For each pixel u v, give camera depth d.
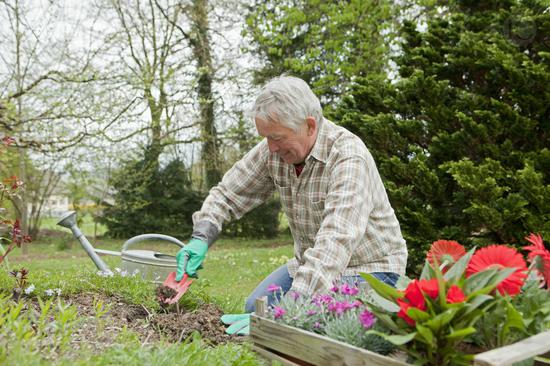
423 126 5.45
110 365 1.63
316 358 1.58
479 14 5.68
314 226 2.54
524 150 5.16
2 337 1.78
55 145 10.66
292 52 14.94
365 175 2.29
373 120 5.35
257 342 1.82
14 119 8.21
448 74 5.58
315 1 10.64
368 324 1.49
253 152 2.78
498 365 1.16
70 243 14.38
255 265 9.32
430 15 10.88
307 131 2.29
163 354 1.75
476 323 1.46
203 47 14.75
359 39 10.71
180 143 15.34
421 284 1.35
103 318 2.66
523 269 1.52
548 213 4.56
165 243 15.48
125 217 15.84
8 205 12.33
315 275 2.02
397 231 2.54
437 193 5.05
